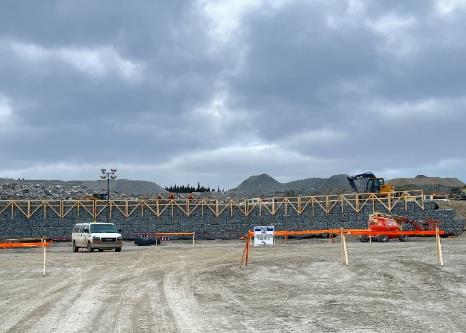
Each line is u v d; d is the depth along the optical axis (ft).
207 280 63.77
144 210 210.59
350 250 108.88
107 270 77.92
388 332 34.55
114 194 352.08
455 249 105.50
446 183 468.75
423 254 92.48
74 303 46.68
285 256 95.35
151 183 580.71
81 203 205.57
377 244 139.23
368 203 204.95
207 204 214.48
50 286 59.93
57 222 201.87
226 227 209.87
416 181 470.80
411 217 196.75
